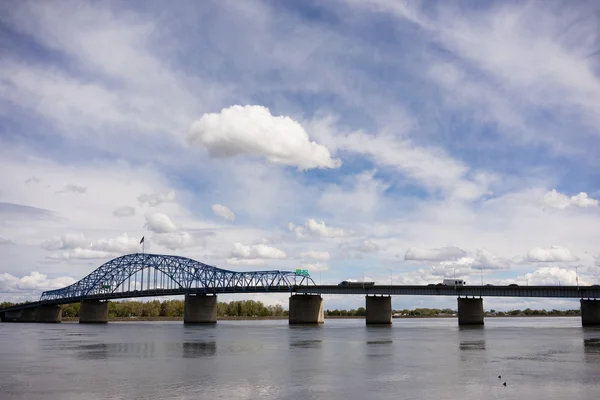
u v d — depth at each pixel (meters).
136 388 53.25
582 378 57.84
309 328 182.25
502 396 48.59
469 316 192.50
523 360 73.44
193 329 179.25
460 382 55.78
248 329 175.38
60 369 67.19
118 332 159.62
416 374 61.34
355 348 93.94
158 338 125.75
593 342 103.12
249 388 52.97
